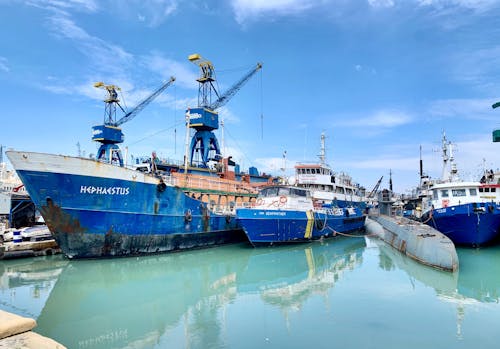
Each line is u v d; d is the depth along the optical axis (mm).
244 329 13047
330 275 21750
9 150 21000
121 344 12031
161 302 16594
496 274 21062
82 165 22906
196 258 27078
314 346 11445
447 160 45750
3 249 24594
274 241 31625
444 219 31438
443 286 18594
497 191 32562
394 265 24578
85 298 17125
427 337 12078
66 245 23500
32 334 9086
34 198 22000
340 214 42469
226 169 50594
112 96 81812
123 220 24906
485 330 12664
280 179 52906
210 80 54625
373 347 11344
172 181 32062
